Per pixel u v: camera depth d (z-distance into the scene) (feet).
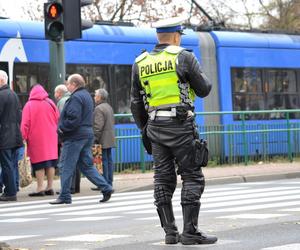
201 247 26.32
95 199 51.47
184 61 26.96
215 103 83.97
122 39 77.20
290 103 90.58
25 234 34.06
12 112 50.47
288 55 90.94
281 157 82.53
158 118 27.17
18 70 68.74
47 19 56.65
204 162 27.09
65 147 47.37
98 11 125.59
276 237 28.55
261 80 87.92
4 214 43.47
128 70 77.41
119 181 63.87
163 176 27.45
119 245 27.94
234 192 54.13
